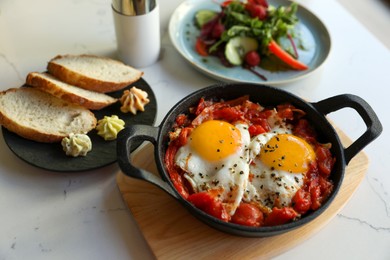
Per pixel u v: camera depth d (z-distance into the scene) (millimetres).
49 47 440
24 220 294
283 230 241
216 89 317
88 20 481
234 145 300
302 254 290
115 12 379
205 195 268
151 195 304
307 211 278
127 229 296
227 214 268
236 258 275
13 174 320
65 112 355
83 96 359
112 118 342
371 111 286
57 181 319
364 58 459
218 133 302
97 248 284
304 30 473
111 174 328
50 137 322
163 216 292
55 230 291
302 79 410
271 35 448
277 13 462
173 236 282
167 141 302
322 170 292
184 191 281
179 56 445
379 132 275
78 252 280
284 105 324
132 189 306
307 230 289
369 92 418
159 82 414
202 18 472
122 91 389
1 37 445
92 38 457
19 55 426
